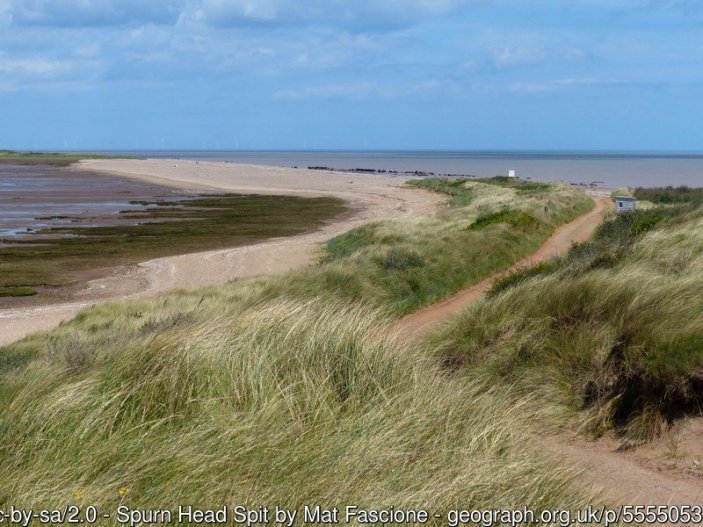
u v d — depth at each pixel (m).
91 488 3.64
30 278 29.02
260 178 106.62
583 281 8.25
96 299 25.38
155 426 4.25
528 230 25.55
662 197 57.03
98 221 49.91
